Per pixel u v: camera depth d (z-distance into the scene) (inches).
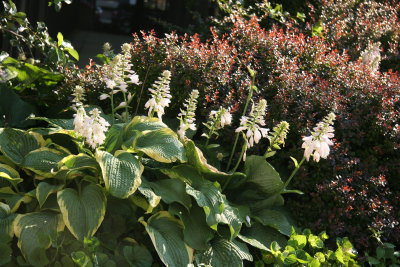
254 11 264.4
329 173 154.4
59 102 180.2
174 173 134.7
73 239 116.9
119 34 629.3
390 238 154.6
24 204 127.3
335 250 143.0
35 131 144.8
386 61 248.7
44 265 108.8
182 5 504.1
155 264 127.0
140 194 125.6
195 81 171.0
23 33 232.2
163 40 182.7
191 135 162.1
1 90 167.6
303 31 246.7
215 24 252.4
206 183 132.6
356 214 149.4
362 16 279.0
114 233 124.0
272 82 173.3
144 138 132.2
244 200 148.1
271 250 128.0
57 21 399.5
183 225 122.6
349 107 176.6
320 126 124.3
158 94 134.3
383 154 172.1
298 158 156.3
